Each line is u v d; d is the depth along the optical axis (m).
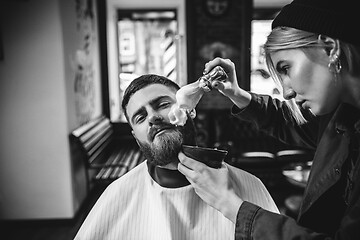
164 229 0.88
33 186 2.93
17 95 2.82
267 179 3.48
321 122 0.89
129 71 4.93
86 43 3.67
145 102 0.81
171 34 4.89
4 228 2.95
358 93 0.60
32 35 2.76
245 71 4.55
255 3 5.05
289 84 0.63
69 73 2.97
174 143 0.79
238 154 3.71
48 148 2.89
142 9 4.80
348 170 0.70
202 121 4.39
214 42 4.54
